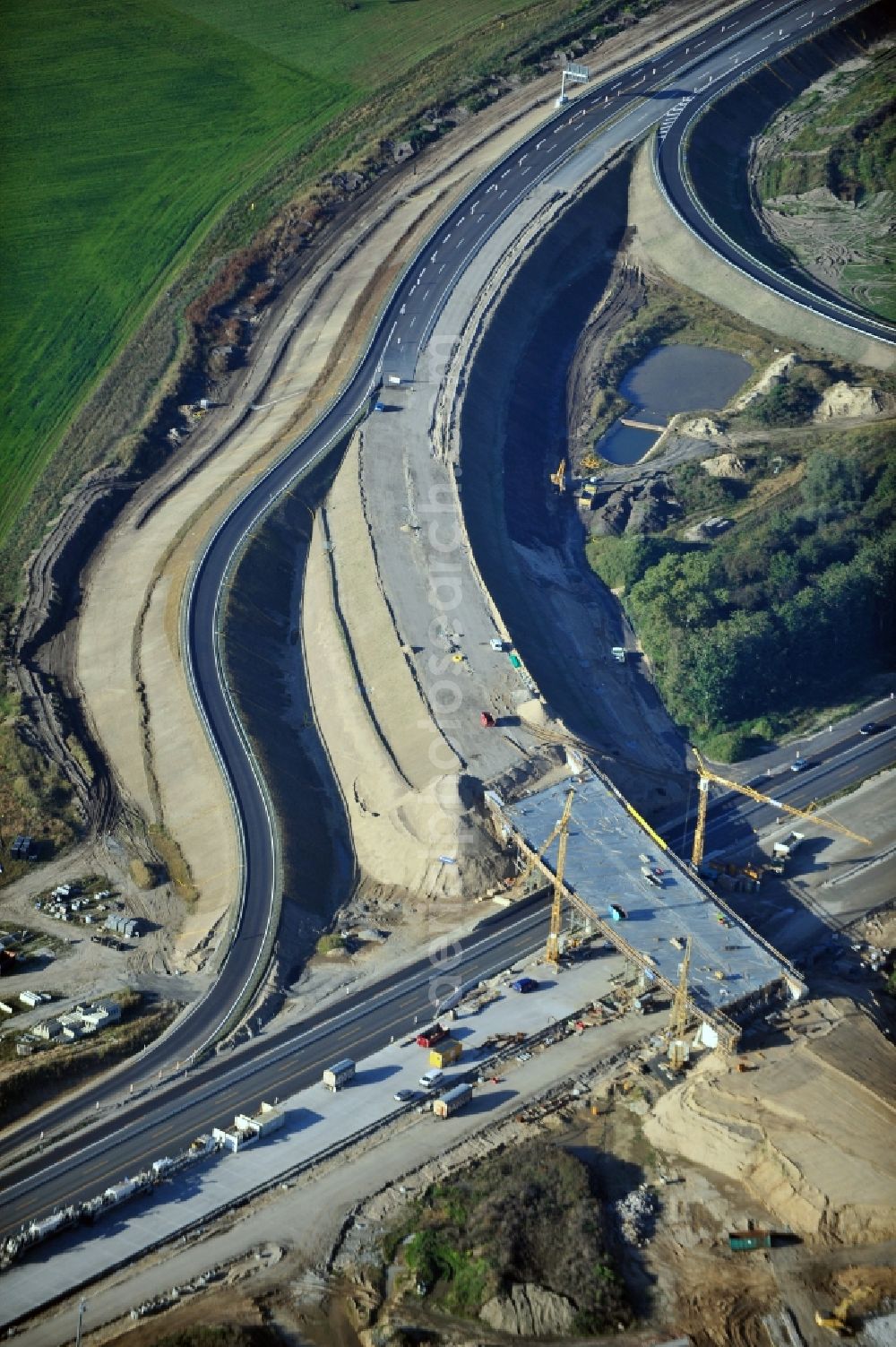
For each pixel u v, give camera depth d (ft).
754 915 566.36
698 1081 475.31
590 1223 427.74
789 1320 409.08
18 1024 519.60
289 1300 409.49
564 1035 508.12
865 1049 484.74
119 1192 440.86
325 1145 461.37
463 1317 407.23
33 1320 404.36
